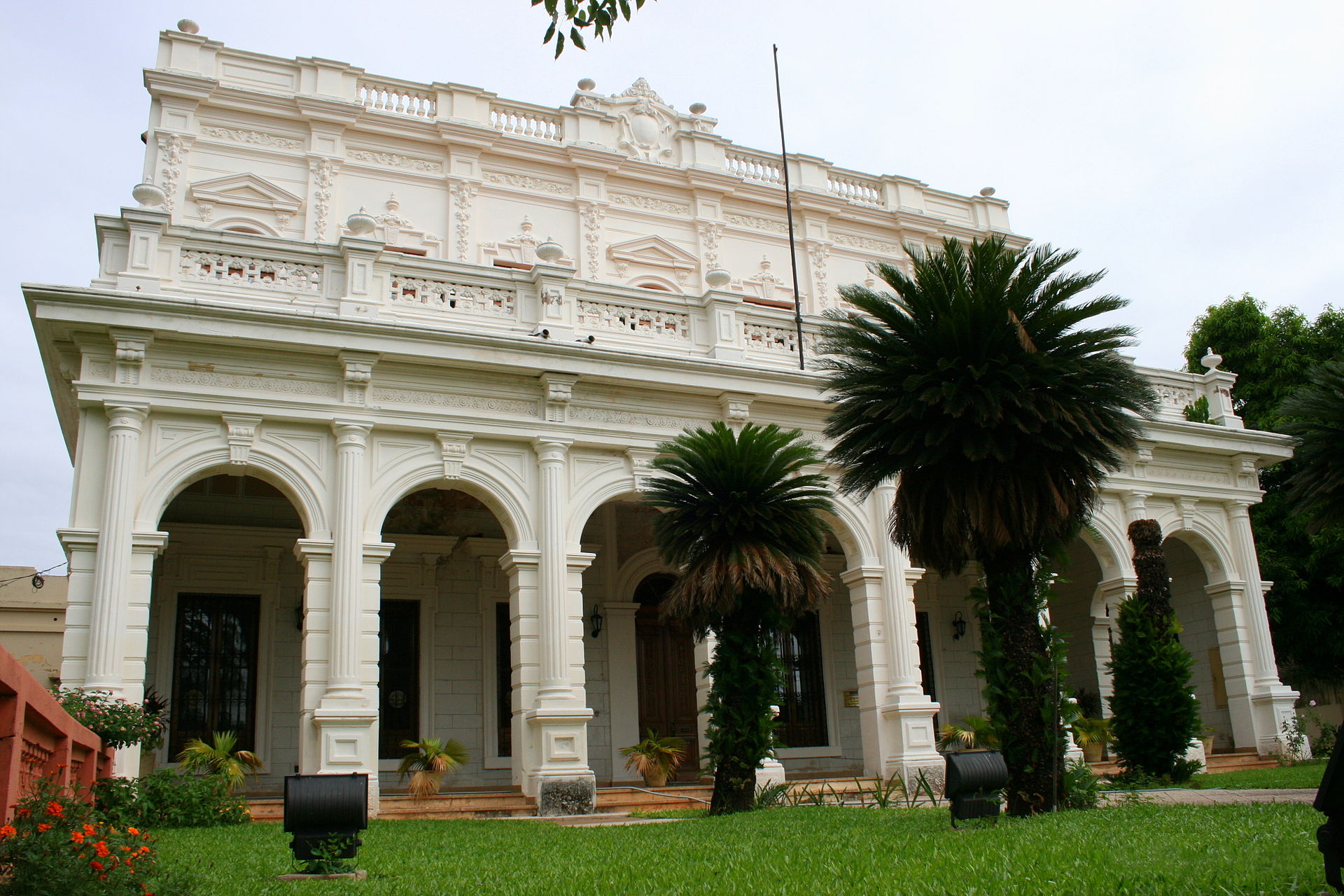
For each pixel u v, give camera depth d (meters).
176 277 15.11
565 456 16.66
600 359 16.78
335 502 15.12
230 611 18.31
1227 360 30.14
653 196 23.22
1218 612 22.58
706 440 13.25
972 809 9.29
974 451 10.60
